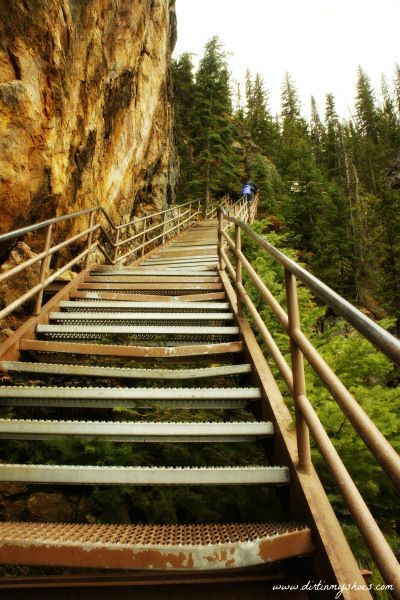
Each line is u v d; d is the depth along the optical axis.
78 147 6.22
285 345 4.25
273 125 46.19
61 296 4.45
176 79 31.61
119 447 2.90
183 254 9.91
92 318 3.90
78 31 5.59
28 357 3.37
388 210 20.05
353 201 31.91
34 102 4.42
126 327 3.50
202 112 26.94
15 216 4.56
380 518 2.90
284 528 1.53
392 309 16.00
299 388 1.77
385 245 17.97
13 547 1.30
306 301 5.48
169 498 2.74
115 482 1.79
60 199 5.65
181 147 28.47
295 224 23.25
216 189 25.94
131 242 11.75
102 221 8.51
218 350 3.17
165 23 13.40
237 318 3.68
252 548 1.36
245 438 2.25
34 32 4.35
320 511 1.50
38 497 2.67
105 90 7.43
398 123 53.12
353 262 20.45
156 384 3.86
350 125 53.53
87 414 3.45
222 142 26.22
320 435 1.46
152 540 1.41
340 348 3.69
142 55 10.80
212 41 28.48
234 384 3.65
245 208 18.48
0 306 4.39
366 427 1.05
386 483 2.71
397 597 0.84
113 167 8.83
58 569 2.29
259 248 7.94
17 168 4.29
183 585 1.45
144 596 1.42
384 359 3.49
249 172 32.34
